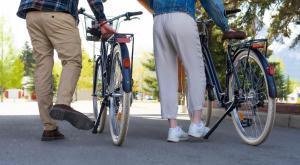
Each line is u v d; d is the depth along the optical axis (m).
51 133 4.53
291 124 7.27
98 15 4.45
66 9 4.26
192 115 4.68
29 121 6.73
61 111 4.03
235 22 9.66
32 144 4.25
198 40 4.63
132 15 4.81
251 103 4.48
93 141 4.54
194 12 4.65
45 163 3.32
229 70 4.74
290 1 8.98
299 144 4.76
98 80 5.45
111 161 3.45
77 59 4.27
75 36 4.30
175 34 4.55
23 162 3.35
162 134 5.31
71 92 4.17
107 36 4.50
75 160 3.46
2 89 48.19
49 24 4.25
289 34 9.70
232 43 4.74
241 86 4.58
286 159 3.75
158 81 4.71
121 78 4.24
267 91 4.24
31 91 59.72
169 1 4.60
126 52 4.18
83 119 4.07
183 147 4.26
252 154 3.95
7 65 47.03
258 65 4.36
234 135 5.29
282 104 8.51
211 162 3.51
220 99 4.81
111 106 4.49
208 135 4.80
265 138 4.32
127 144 4.39
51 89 4.46
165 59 4.69
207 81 4.89
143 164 3.36
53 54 4.47
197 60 4.62
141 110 15.36
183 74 5.68
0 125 6.04
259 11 9.46
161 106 4.66
